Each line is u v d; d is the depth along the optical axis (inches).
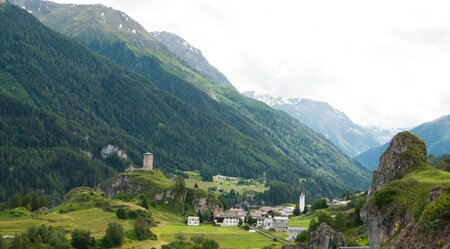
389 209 4650.6
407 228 3922.2
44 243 7076.8
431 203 3651.6
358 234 6038.4
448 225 3280.0
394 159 5506.9
